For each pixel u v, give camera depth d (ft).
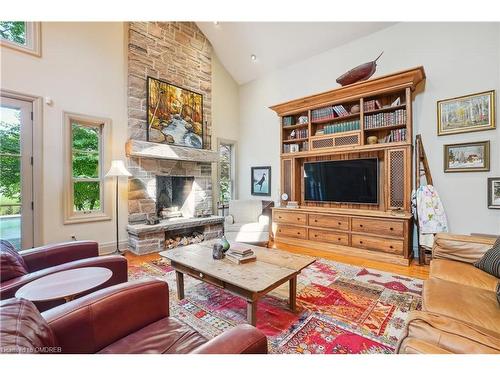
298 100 14.01
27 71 10.16
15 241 10.04
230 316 6.56
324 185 13.96
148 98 13.53
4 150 9.81
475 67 10.03
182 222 13.92
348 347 5.20
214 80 18.01
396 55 12.03
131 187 13.03
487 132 9.83
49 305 5.38
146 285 4.12
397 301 7.25
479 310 4.07
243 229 12.91
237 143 19.57
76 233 11.52
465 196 10.34
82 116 11.64
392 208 11.32
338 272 9.59
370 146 11.91
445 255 6.61
